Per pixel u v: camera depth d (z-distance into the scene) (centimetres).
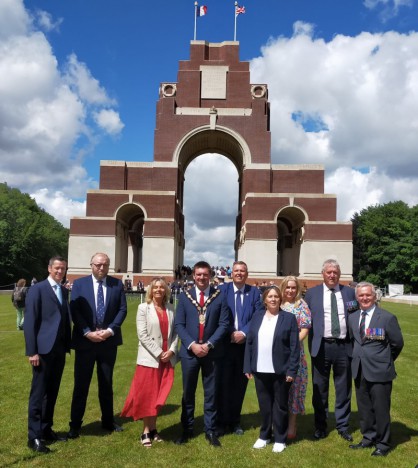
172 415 937
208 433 796
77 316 838
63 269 829
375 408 758
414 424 876
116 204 4716
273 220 4731
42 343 778
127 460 704
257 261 4681
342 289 863
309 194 4759
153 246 4650
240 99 5103
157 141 4981
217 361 830
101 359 843
